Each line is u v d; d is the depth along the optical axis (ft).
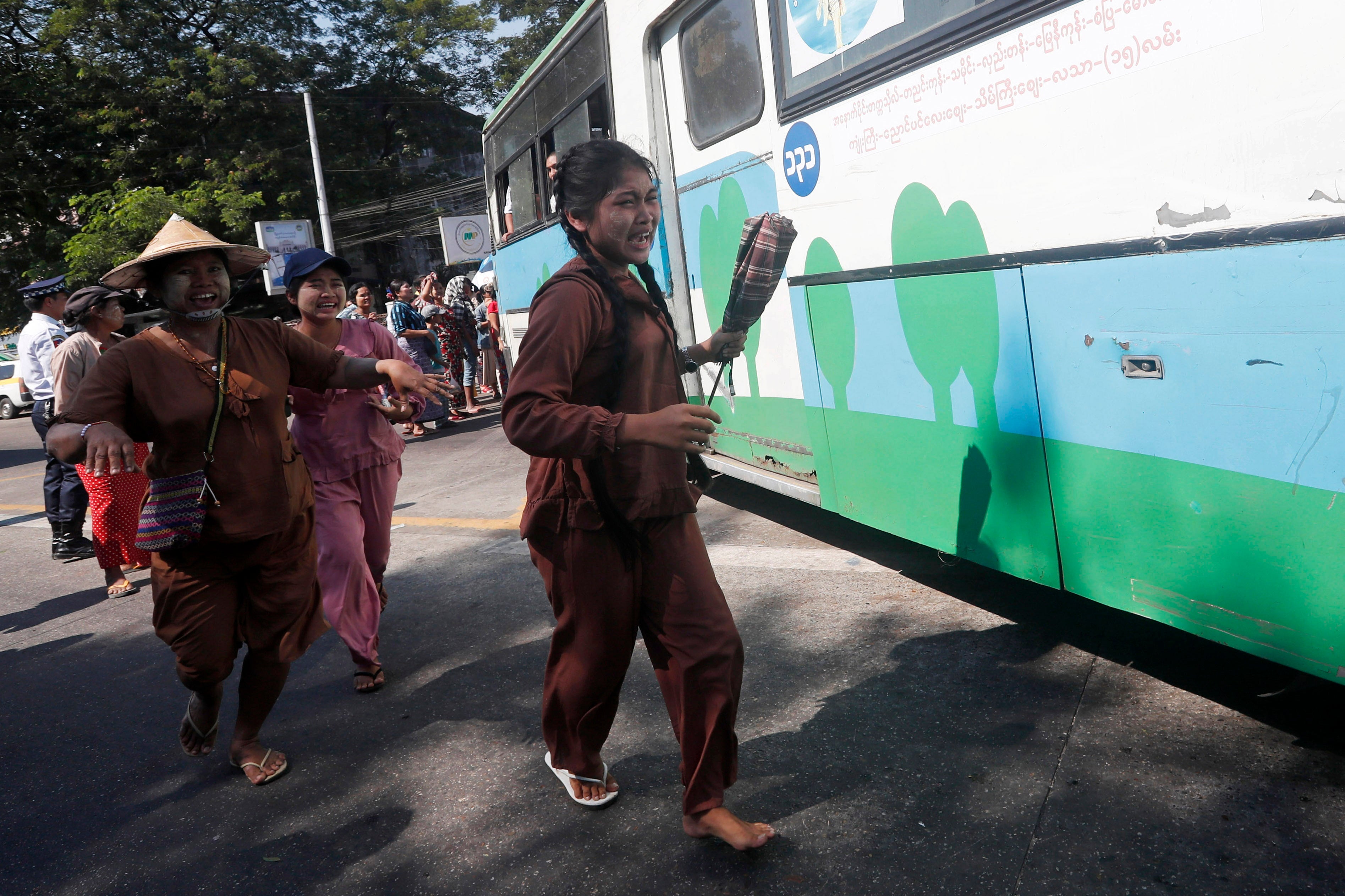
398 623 16.35
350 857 9.53
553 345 7.66
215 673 10.75
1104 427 9.35
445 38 121.60
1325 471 7.49
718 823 8.57
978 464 11.16
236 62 105.50
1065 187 9.30
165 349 9.98
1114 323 9.02
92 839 10.57
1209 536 8.54
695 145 16.99
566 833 9.41
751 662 12.77
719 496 22.04
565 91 23.04
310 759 11.76
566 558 8.47
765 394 16.38
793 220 14.15
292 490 10.75
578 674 8.93
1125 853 7.99
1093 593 9.93
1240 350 7.95
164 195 98.78
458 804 10.26
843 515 14.21
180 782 11.64
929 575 15.14
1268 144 7.49
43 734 13.66
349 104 118.01
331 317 13.66
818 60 12.87
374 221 122.93
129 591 20.40
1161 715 10.00
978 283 10.60
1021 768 9.41
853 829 8.82
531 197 28.14
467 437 36.55
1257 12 7.44
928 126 10.97
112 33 107.55
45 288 23.90
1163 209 8.38
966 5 10.17
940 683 11.40
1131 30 8.43
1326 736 9.26
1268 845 7.86
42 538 27.91
